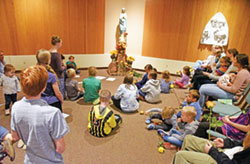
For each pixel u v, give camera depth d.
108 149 2.10
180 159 1.48
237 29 4.51
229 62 3.03
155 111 2.80
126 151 2.08
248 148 1.21
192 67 5.16
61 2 4.77
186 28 4.96
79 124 2.57
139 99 3.55
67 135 2.31
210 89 2.64
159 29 5.26
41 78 0.94
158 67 5.57
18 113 0.96
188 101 2.79
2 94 3.43
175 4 4.88
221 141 1.66
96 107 2.30
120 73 5.09
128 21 5.59
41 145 0.99
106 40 5.65
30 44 4.81
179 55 5.26
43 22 4.76
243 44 4.55
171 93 3.98
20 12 4.48
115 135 2.37
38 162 1.04
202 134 1.99
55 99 2.06
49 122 0.96
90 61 5.57
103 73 5.22
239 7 4.35
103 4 5.22
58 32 4.98
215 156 1.42
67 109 2.99
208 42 4.80
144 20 5.39
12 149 1.10
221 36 4.64
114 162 1.91
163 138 2.23
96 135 2.30
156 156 2.03
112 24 5.55
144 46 5.63
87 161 1.90
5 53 4.62
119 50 5.12
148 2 5.18
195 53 5.07
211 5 4.56
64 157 1.93
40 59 1.88
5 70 2.57
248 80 2.38
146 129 2.54
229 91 2.50
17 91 2.73
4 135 1.10
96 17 5.24
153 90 3.28
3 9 4.32
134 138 2.33
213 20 4.62
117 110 3.05
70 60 4.87
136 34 5.62
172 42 5.22
